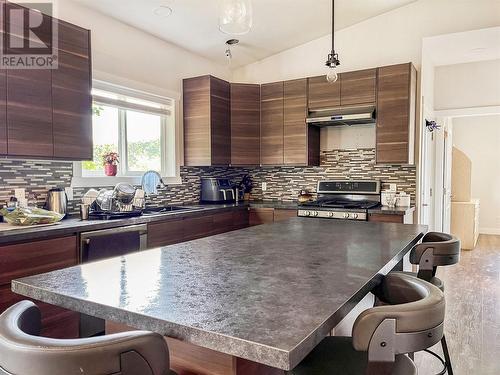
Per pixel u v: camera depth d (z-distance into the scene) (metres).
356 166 4.39
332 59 2.75
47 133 2.61
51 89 2.64
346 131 4.45
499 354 2.48
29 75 2.50
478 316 3.15
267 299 0.99
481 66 4.75
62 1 2.98
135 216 3.04
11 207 2.51
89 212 2.93
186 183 4.36
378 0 3.85
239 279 1.18
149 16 3.42
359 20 4.23
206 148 4.13
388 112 3.81
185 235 3.50
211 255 1.55
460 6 3.83
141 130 3.94
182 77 4.27
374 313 0.90
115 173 3.51
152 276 1.23
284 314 0.88
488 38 3.69
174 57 4.15
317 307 0.93
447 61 4.42
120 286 1.12
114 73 3.45
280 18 3.88
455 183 6.55
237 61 4.84
